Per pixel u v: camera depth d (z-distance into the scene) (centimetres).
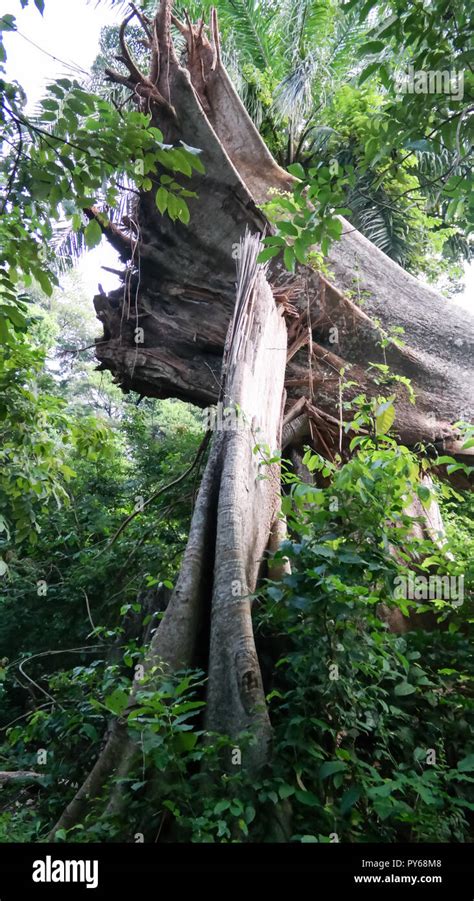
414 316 951
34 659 1134
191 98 839
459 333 945
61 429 874
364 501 432
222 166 854
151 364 891
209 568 503
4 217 434
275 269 898
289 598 395
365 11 449
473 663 490
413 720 440
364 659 390
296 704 378
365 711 405
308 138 1538
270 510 596
